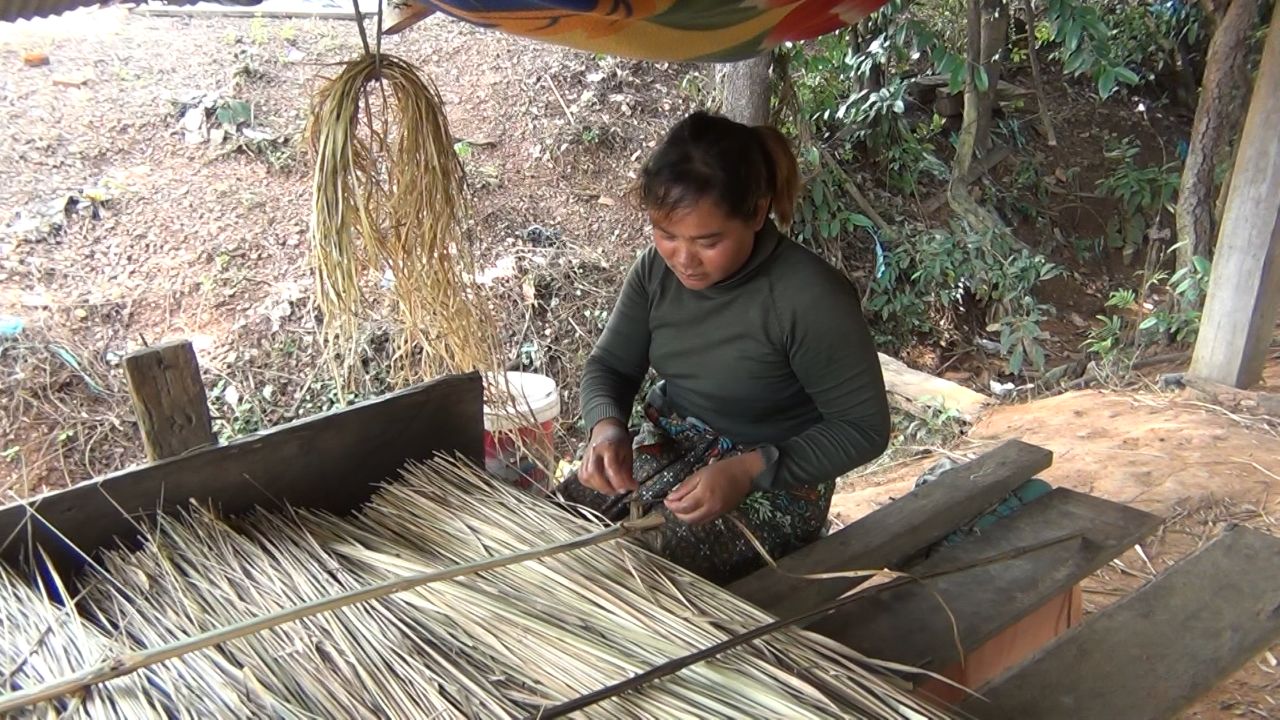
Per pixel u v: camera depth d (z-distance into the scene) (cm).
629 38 174
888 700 108
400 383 185
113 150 512
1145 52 704
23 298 437
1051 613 179
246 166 521
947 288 566
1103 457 338
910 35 557
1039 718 115
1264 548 148
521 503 150
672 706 105
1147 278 585
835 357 150
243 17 620
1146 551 280
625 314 174
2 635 114
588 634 117
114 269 463
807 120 563
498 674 110
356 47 610
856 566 152
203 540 134
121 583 126
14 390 404
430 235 162
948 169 627
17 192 478
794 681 108
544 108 601
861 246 590
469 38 641
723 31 181
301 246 491
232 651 112
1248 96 441
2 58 542
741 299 154
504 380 184
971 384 535
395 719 102
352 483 156
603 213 560
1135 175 624
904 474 379
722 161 136
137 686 106
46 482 387
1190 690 119
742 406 167
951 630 133
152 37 587
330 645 113
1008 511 174
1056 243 627
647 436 173
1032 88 696
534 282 504
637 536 146
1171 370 435
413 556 135
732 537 157
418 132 157
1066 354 548
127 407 416
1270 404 362
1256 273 367
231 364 441
